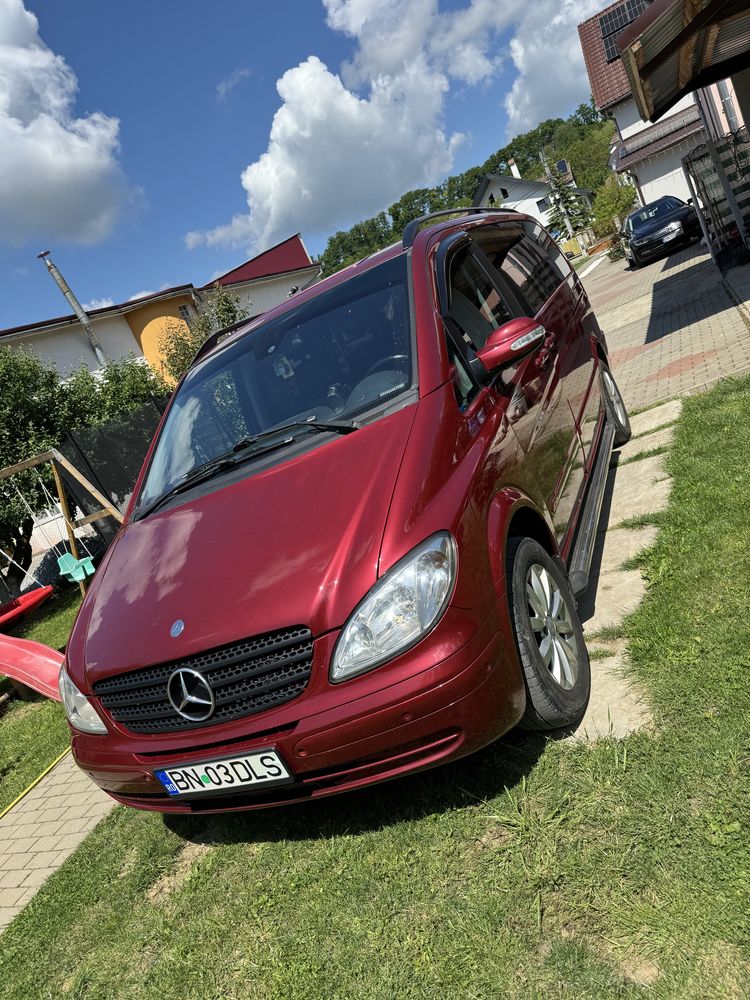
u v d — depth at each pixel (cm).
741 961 177
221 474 332
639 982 182
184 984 244
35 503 1221
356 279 371
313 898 255
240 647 244
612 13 2908
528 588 277
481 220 445
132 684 264
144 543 320
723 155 1195
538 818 243
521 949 204
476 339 338
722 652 281
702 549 361
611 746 258
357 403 312
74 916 304
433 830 259
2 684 716
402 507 244
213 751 252
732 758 230
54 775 466
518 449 307
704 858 204
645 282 1694
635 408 684
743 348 716
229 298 2086
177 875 305
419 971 211
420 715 227
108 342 2636
